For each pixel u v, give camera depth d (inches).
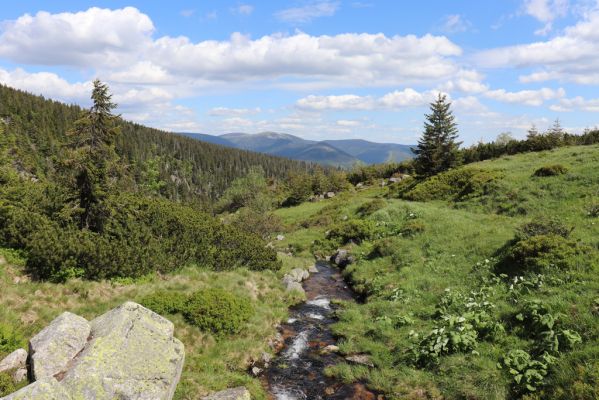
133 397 347.6
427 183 1752.0
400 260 983.0
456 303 644.1
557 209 1048.8
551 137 2204.7
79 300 561.9
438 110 2079.2
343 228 1424.7
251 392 472.1
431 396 454.9
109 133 730.2
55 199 712.4
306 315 780.0
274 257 1043.9
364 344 609.0
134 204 853.2
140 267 693.3
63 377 351.9
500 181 1402.6
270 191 3250.5
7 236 626.8
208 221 1002.1
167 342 426.0
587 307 485.4
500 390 419.8
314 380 529.0
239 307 649.6
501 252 786.8
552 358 424.2
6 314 456.8
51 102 6879.9
